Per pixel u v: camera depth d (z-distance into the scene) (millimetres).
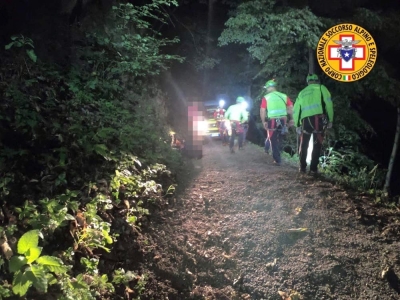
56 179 5168
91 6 9773
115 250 4844
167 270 4992
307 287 5254
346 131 15016
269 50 14773
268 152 12516
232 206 6824
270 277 5336
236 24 13562
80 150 5992
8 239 3939
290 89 15797
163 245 5395
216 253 5582
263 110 10273
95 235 4590
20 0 7746
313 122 8695
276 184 7812
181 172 8352
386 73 14469
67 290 3795
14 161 5082
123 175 6074
